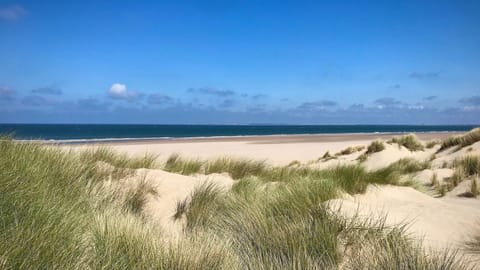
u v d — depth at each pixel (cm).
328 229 431
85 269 316
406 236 456
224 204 612
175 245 387
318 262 387
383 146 1848
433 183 1102
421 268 356
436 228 536
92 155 820
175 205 658
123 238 380
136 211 601
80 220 404
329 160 2003
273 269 370
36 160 566
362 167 890
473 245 479
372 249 401
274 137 6238
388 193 739
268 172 1023
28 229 328
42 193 442
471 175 1098
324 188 610
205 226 552
